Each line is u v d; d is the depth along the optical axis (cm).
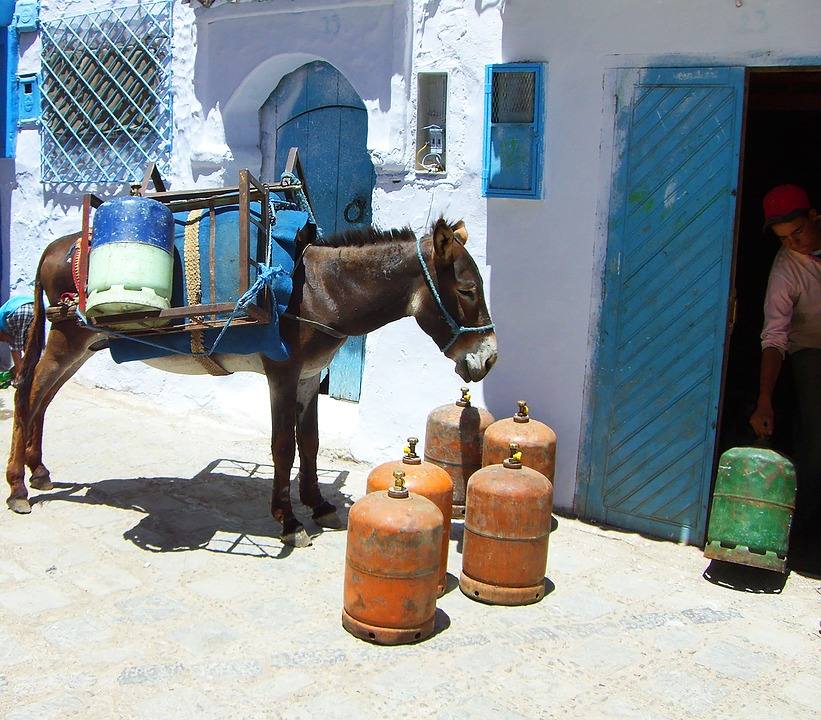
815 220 504
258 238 477
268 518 547
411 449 448
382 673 374
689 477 528
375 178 686
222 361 509
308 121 710
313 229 507
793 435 675
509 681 373
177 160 750
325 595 446
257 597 440
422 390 621
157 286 447
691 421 524
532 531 436
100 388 830
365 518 392
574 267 554
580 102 542
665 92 516
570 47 542
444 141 598
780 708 364
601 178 540
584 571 489
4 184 887
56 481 598
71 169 828
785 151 783
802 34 478
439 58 593
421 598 396
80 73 804
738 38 494
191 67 730
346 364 725
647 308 532
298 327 487
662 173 520
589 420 559
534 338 573
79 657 379
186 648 389
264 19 679
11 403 791
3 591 437
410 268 477
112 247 441
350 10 631
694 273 516
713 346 514
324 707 348
